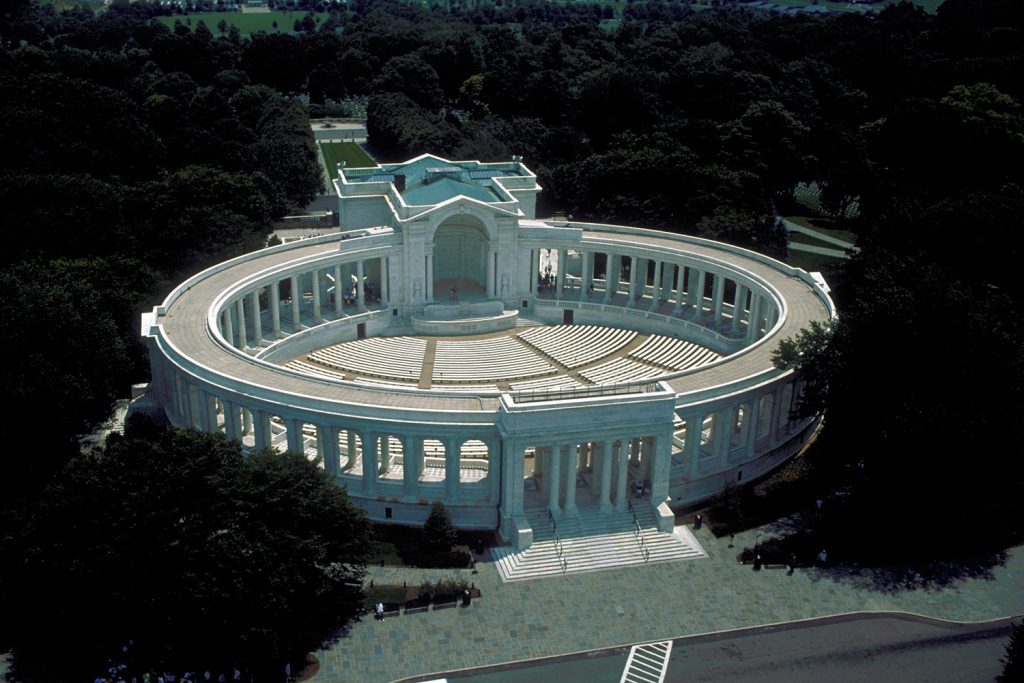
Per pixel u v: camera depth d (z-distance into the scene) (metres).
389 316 163.00
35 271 131.75
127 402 134.75
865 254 158.00
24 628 88.44
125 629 83.94
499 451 104.31
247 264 151.62
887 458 105.25
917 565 102.19
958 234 148.75
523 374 145.75
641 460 113.25
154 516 84.12
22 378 107.31
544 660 87.56
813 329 118.12
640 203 190.50
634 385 106.94
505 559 101.69
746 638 91.06
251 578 82.44
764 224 182.50
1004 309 118.06
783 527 108.56
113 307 137.12
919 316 108.50
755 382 116.00
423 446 111.62
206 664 83.62
